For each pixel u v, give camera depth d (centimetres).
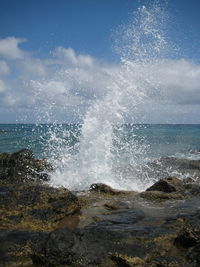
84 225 646
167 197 857
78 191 941
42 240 518
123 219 662
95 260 462
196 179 1215
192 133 4403
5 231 564
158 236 561
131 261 461
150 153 2003
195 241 511
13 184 886
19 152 1125
